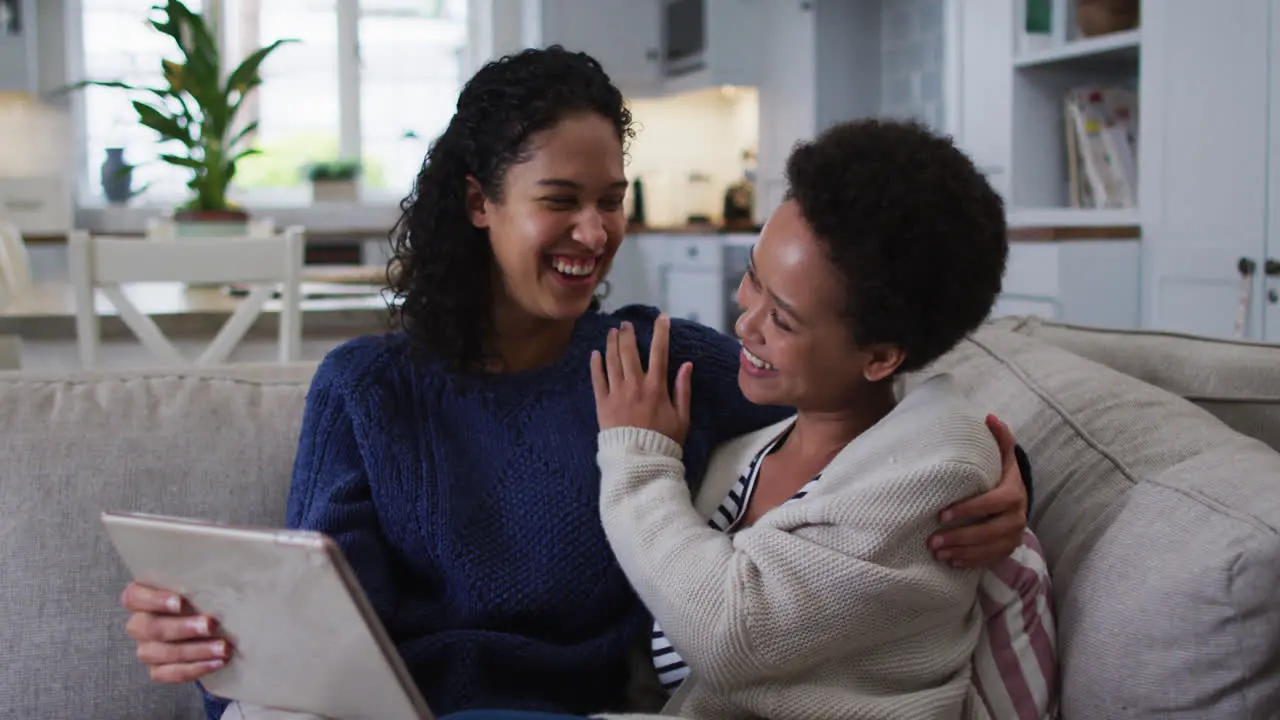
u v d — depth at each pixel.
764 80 5.55
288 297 2.49
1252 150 2.82
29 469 1.31
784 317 1.00
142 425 1.37
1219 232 2.93
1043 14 3.56
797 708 0.96
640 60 6.12
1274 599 0.87
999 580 1.04
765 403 1.07
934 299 0.98
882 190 0.95
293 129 6.15
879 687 0.98
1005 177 3.65
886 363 1.01
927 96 4.80
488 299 1.25
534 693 1.18
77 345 2.62
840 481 0.99
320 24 6.09
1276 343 1.37
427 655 1.15
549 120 1.16
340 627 0.82
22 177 5.52
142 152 5.93
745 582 0.95
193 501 1.34
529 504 1.20
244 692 0.95
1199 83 2.97
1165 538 0.96
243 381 1.47
